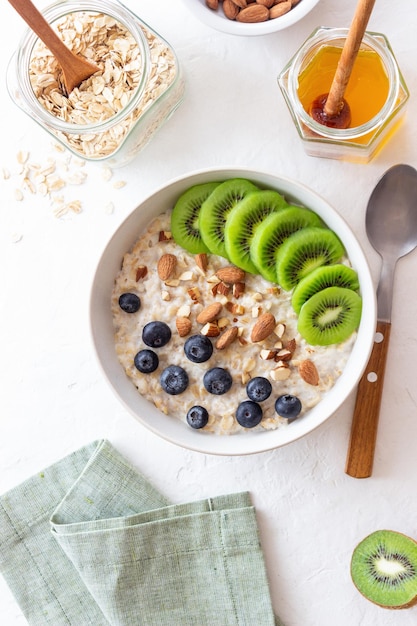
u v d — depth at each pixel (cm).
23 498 71
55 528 69
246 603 68
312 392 65
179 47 69
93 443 70
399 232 67
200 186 66
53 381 71
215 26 66
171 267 66
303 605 69
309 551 69
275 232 64
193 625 69
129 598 69
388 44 63
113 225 70
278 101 69
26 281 71
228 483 69
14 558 71
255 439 65
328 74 66
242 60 69
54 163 71
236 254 65
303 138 65
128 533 68
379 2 68
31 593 71
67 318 71
